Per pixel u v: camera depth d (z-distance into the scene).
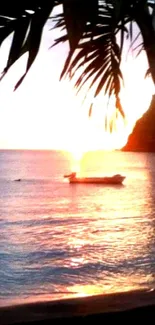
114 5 1.94
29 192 53.25
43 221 32.19
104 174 85.00
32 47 1.61
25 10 1.67
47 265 19.91
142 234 27.25
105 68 2.50
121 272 18.86
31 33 1.63
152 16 2.18
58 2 1.71
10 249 22.86
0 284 17.28
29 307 1.85
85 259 20.97
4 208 39.12
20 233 27.44
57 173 87.62
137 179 74.25
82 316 1.75
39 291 16.53
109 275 18.52
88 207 40.47
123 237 26.36
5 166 113.75
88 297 1.96
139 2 2.20
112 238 26.09
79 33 1.52
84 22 1.52
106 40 2.35
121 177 65.56
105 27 2.29
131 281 17.42
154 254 21.89
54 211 37.69
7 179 71.50
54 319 1.72
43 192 53.69
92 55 2.41
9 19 1.68
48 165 122.06
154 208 39.78
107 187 60.88
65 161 152.88
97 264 20.09
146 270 19.09
